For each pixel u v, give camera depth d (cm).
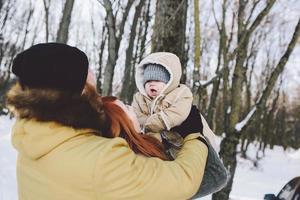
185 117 214
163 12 443
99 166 161
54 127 167
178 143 203
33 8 3288
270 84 525
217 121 3209
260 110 534
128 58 959
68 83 166
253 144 4044
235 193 1422
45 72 165
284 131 4562
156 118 214
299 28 504
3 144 1396
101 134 179
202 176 183
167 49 441
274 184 1950
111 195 163
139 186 164
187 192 172
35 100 166
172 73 223
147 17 1373
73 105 167
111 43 491
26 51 173
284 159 3478
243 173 2228
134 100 245
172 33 441
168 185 167
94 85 181
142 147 191
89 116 170
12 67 176
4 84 2630
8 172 1008
